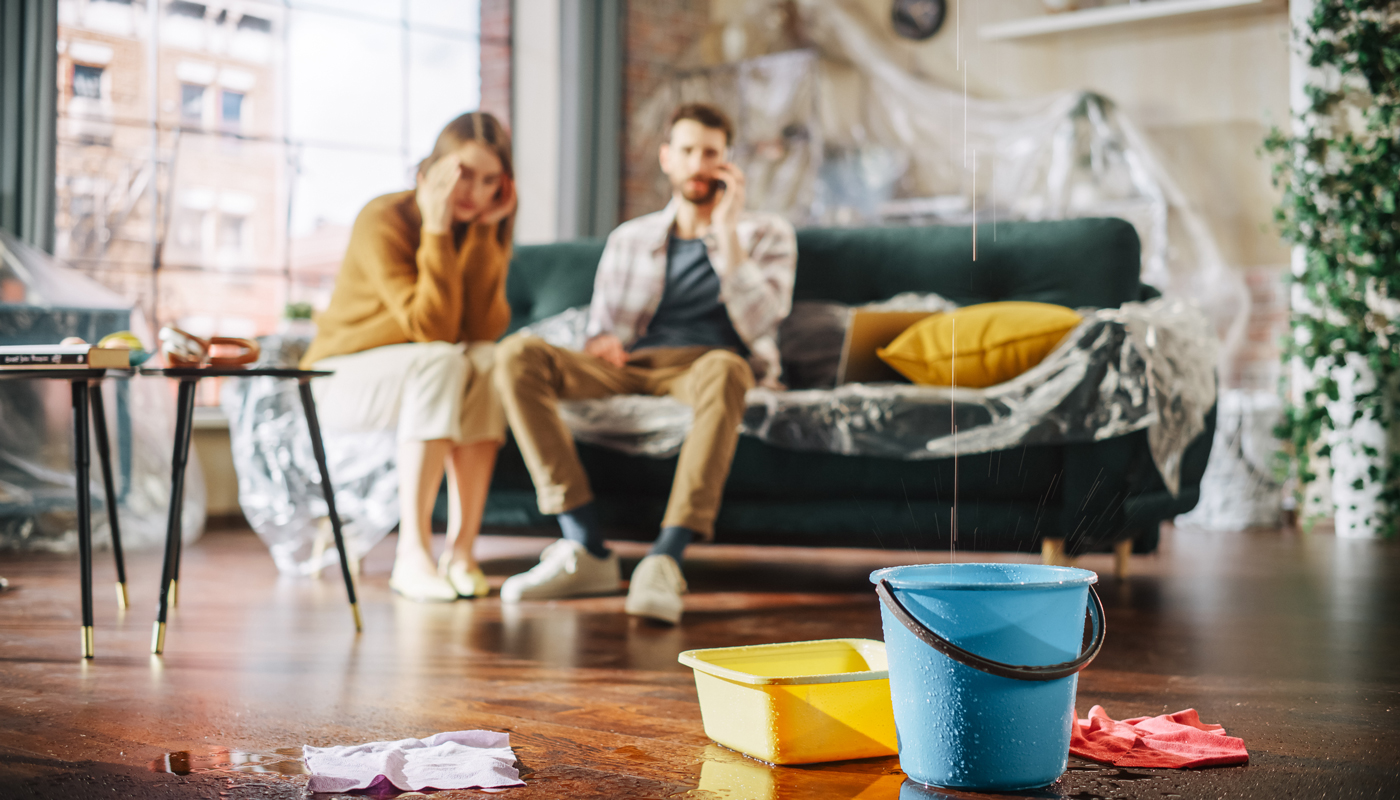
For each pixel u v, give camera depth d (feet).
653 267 9.39
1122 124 15.84
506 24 16.52
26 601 8.11
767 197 17.07
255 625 7.18
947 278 9.75
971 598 3.69
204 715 4.89
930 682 3.77
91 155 13.43
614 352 9.08
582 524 8.43
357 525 9.41
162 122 13.91
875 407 8.47
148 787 3.86
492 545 11.87
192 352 6.45
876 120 17.60
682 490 7.85
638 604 7.28
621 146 17.15
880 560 10.89
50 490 11.00
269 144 14.69
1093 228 9.41
